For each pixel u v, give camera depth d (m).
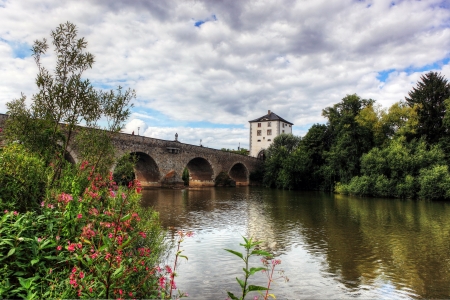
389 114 51.50
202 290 9.03
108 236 4.90
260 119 96.44
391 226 19.25
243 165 71.00
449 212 26.06
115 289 4.20
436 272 10.90
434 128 47.72
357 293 9.16
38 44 8.88
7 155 7.01
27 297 3.96
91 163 8.80
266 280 9.98
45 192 7.21
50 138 9.72
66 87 9.16
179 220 20.58
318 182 56.66
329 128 58.69
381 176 41.91
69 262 4.73
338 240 15.39
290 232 17.20
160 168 46.78
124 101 10.09
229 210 26.08
